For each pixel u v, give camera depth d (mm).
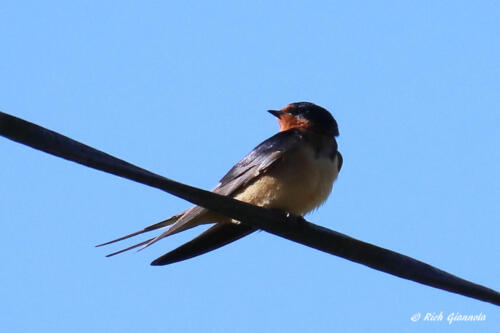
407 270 9789
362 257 9867
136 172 8562
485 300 9758
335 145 12742
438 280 9727
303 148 12156
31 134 7984
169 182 8836
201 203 9234
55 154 8172
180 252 12047
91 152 8289
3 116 7828
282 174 12016
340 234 9867
